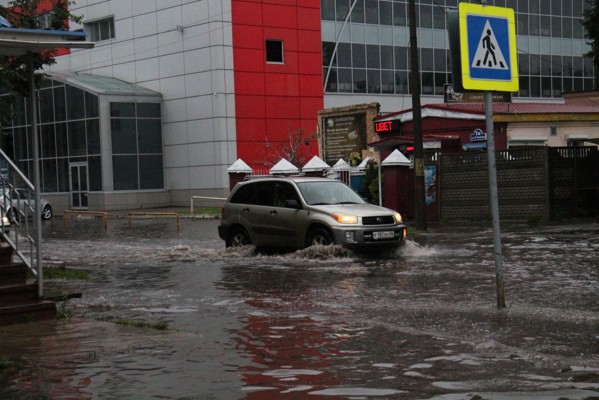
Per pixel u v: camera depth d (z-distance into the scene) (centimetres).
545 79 6153
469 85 899
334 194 1767
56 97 4947
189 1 4803
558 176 2447
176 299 1145
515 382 614
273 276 1388
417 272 1378
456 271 1371
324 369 675
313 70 5094
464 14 899
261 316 970
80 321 945
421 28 5612
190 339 820
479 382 617
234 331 867
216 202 4744
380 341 792
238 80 4784
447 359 701
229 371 673
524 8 6025
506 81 933
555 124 3344
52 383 641
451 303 1026
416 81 2345
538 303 1002
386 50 5438
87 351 763
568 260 1471
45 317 957
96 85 4847
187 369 682
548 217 2417
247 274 1430
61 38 948
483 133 3159
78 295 1080
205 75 4756
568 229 2167
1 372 684
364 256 1664
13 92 1653
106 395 601
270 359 719
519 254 1609
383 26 5425
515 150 2498
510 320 887
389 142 3012
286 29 4978
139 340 816
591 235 1970
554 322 869
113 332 866
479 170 2583
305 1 5059
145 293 1215
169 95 4944
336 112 4031
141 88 5022
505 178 2530
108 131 4744
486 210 2572
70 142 4906
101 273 1524
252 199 1822
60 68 5581
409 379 633
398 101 5503
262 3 4875
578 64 6331
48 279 1396
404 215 2728
